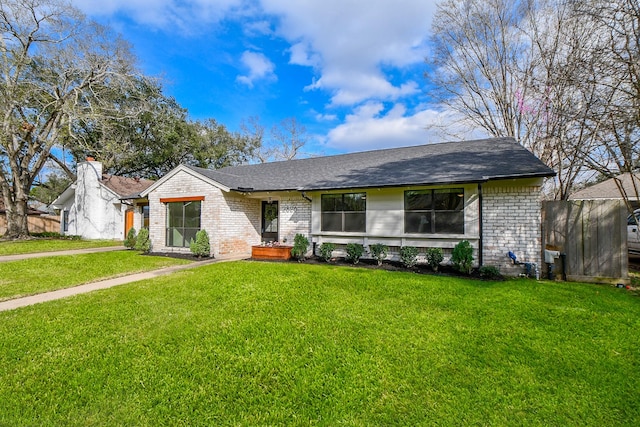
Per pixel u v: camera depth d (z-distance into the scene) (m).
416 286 6.60
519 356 3.60
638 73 6.65
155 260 11.06
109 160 22.67
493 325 4.46
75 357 3.68
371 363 3.48
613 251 7.23
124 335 4.29
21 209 18.03
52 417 2.70
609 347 3.80
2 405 2.84
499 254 8.28
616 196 14.31
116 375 3.31
